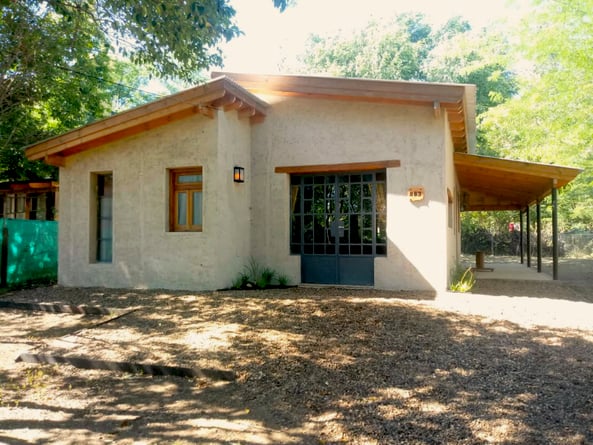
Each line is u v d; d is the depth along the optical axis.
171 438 3.33
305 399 3.90
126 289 8.59
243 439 3.29
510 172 10.89
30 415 3.78
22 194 14.59
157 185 8.66
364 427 3.37
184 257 8.40
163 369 4.64
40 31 9.74
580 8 12.72
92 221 9.31
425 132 8.27
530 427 3.25
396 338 5.27
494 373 4.27
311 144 9.07
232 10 6.25
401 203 8.40
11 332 6.17
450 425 3.32
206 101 7.87
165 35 6.77
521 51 14.45
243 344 5.18
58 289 8.83
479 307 6.84
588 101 13.63
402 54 27.00
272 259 9.30
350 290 8.34
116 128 8.46
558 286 10.31
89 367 4.88
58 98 14.05
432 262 8.19
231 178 8.73
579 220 25.30
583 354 4.77
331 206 9.16
